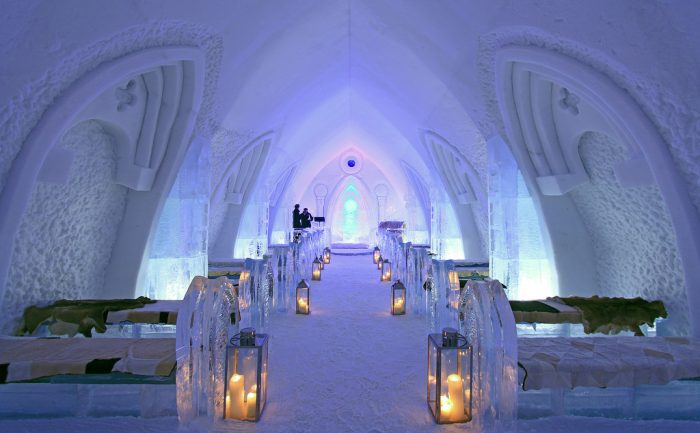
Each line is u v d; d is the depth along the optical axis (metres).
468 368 2.79
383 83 8.10
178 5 3.47
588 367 2.69
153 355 2.82
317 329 5.28
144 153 4.83
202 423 2.51
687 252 3.58
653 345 3.14
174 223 5.95
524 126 5.09
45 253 4.16
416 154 12.66
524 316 4.11
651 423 2.81
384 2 5.13
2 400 2.86
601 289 5.50
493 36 4.18
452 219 11.58
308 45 6.35
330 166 19.77
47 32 2.72
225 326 2.90
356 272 11.50
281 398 3.16
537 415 2.88
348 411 2.95
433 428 2.71
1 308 3.49
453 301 4.34
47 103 3.22
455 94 6.10
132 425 2.74
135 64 3.67
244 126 7.32
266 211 11.28
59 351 2.90
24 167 3.26
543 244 5.94
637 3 2.67
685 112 3.04
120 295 5.20
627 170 3.96
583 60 3.53
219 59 4.78
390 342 4.68
